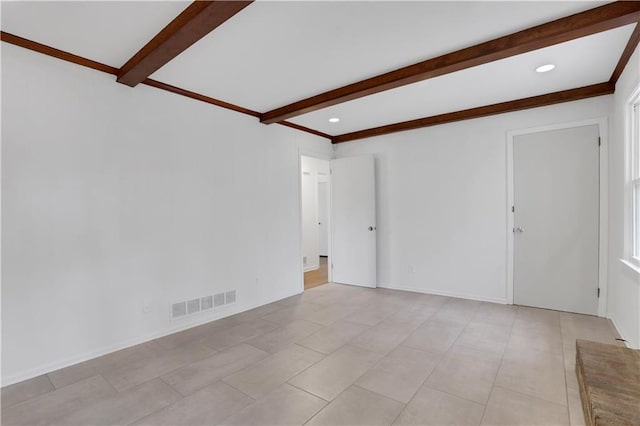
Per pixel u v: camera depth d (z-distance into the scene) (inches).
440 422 72.6
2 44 88.1
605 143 134.6
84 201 103.4
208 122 139.7
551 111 145.9
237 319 141.9
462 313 146.3
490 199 162.6
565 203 144.3
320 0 75.1
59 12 78.2
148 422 73.1
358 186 202.7
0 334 88.0
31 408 78.4
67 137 99.8
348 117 173.3
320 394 83.7
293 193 184.2
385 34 91.0
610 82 127.7
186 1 74.5
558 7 79.5
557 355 103.3
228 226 148.0
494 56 96.3
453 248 174.1
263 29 87.4
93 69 105.1
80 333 102.3
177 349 111.3
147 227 119.1
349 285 206.2
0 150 88.0
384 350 109.3
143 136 118.3
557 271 147.0
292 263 182.2
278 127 175.8
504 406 77.8
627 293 110.6
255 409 77.7
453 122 171.5
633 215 111.0
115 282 110.5
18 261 90.9
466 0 76.3
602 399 62.8
